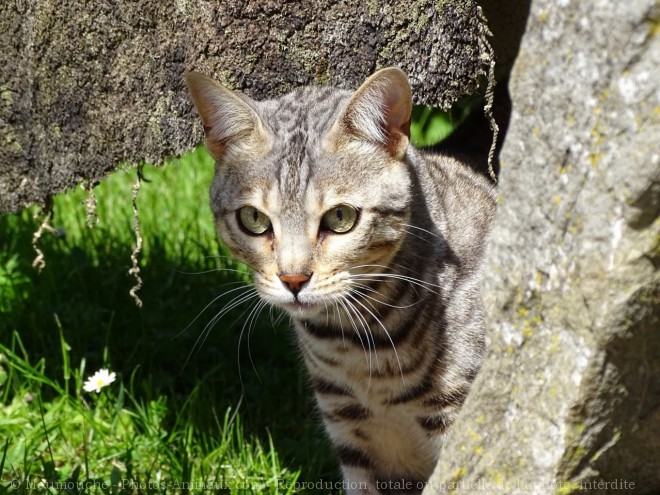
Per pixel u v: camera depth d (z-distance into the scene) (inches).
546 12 111.0
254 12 156.5
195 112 163.6
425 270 159.5
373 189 152.3
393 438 174.4
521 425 121.4
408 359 160.4
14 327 219.0
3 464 168.4
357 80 159.8
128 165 171.0
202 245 249.0
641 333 110.5
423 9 153.3
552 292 115.9
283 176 151.7
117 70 163.8
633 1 102.3
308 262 149.9
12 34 166.1
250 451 187.2
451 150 195.9
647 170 103.3
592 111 108.3
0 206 179.6
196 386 202.2
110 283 234.8
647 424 118.6
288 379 217.2
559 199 113.3
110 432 192.4
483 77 166.6
